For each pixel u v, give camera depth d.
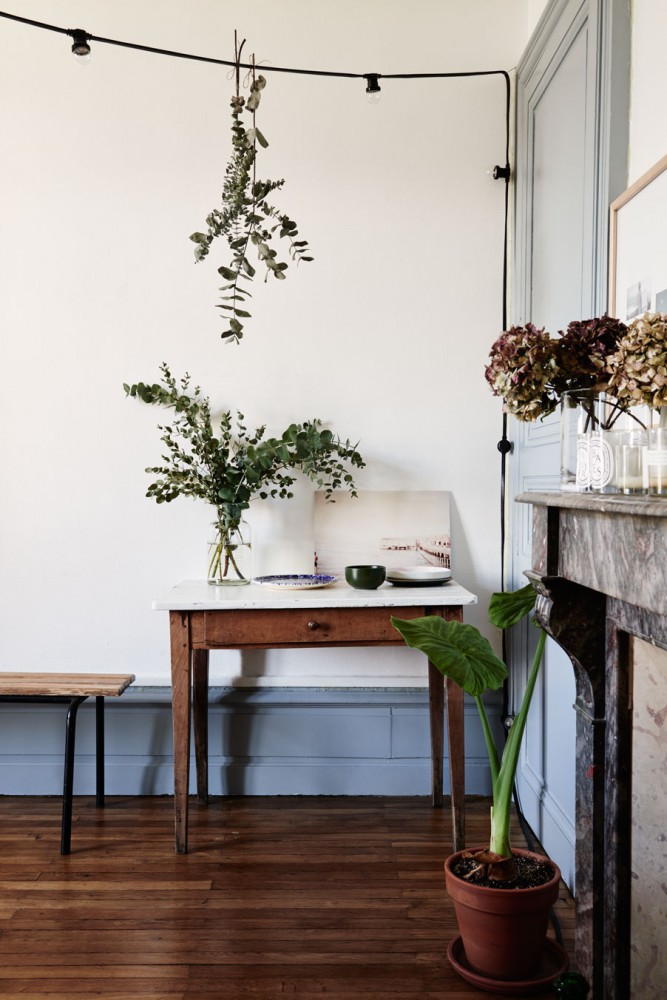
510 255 3.48
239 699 3.48
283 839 3.02
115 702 3.48
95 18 3.42
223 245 3.46
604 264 2.32
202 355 3.48
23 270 3.45
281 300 3.48
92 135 3.44
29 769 3.48
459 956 2.26
